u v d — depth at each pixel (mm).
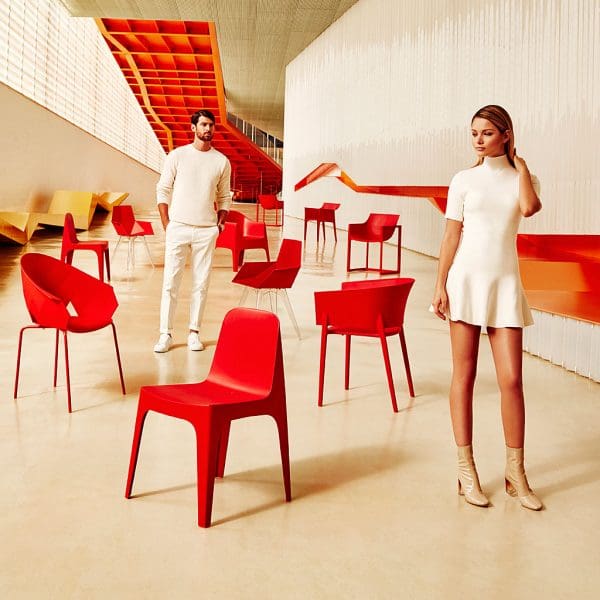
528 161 8867
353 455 3439
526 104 8984
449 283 2930
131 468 2869
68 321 3982
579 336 5086
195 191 5531
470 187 2873
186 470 3182
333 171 20312
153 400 2801
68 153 19812
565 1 8094
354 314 4148
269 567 2363
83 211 17594
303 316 7160
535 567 2422
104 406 4078
